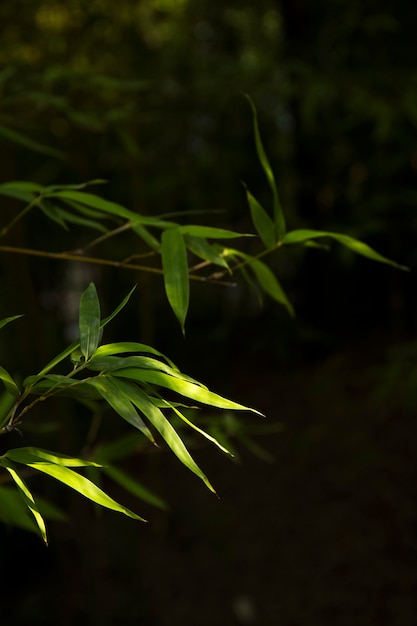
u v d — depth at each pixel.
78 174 3.20
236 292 4.98
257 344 4.30
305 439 3.98
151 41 3.35
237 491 3.98
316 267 4.55
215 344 5.02
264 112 3.90
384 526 3.42
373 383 4.16
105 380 0.65
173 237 0.89
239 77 2.99
